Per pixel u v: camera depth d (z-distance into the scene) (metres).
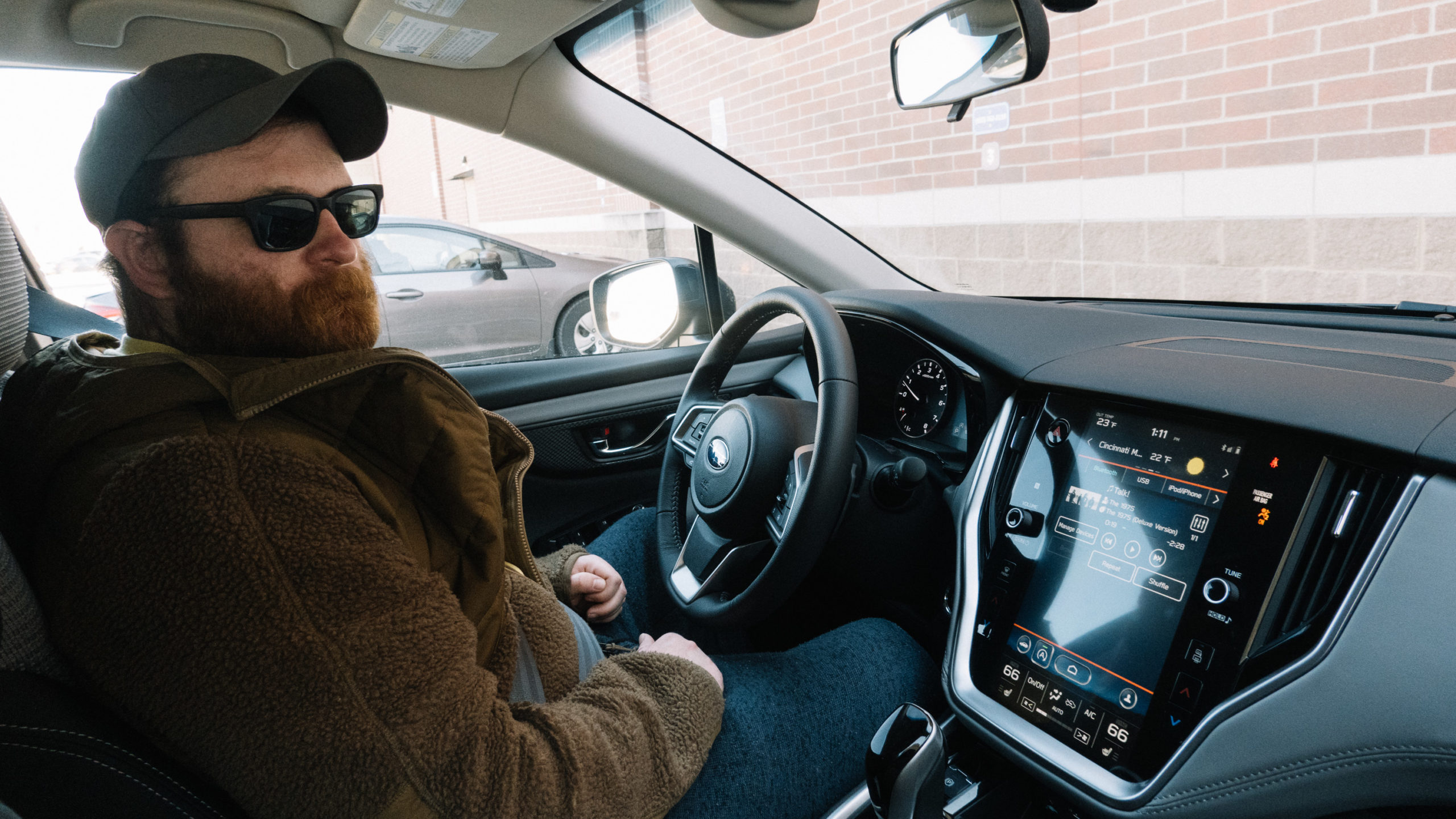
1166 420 1.04
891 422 1.55
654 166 1.73
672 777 0.91
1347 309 1.44
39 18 1.15
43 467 0.70
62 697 0.62
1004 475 1.20
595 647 1.15
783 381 1.90
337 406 0.78
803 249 1.91
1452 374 0.98
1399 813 0.84
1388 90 1.52
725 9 1.18
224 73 0.77
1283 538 0.89
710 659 1.09
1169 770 0.90
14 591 0.63
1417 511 0.80
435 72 1.48
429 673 0.70
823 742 1.07
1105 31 2.08
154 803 0.61
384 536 0.72
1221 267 1.81
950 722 1.16
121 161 0.74
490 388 1.76
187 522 0.63
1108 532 1.05
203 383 0.73
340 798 0.65
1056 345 1.27
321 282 0.81
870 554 1.37
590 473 1.92
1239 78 1.74
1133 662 0.97
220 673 0.62
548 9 1.23
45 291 1.34
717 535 1.30
